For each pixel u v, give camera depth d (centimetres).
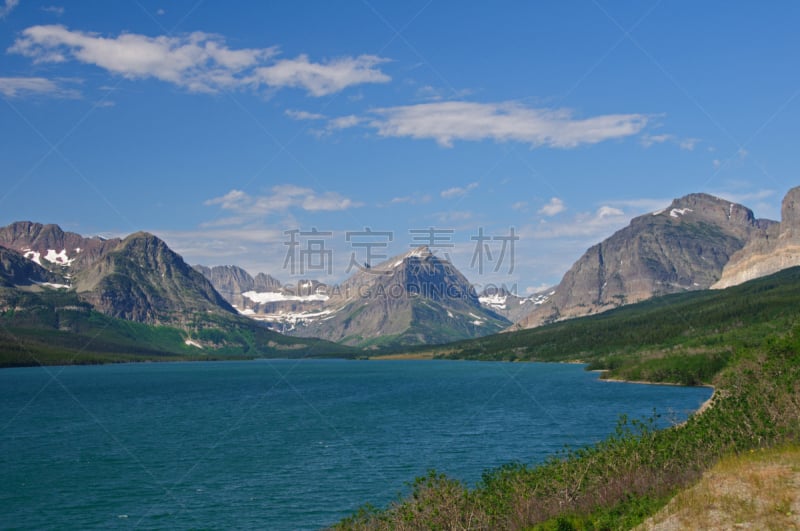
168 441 10706
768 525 2777
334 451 9244
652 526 3111
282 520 5994
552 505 4122
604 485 4244
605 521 3572
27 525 6009
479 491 4522
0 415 15400
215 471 8100
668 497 3641
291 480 7469
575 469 4594
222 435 11269
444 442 9706
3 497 6956
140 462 8825
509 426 11250
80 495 7012
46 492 7156
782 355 6156
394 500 6450
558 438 9781
